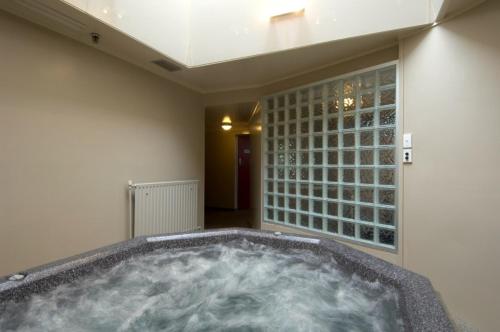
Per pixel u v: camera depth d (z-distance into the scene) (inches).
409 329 38.3
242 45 90.4
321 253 70.1
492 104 59.6
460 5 62.6
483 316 61.1
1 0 60.6
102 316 52.4
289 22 83.7
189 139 127.4
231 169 231.5
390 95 82.0
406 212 76.5
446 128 67.4
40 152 71.4
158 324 51.1
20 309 47.3
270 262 75.0
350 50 86.0
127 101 96.3
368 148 86.0
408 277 49.5
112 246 67.5
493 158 59.7
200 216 134.0
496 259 59.2
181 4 95.4
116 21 72.6
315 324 50.0
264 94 123.2
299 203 106.7
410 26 70.0
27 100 68.4
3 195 64.5
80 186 81.2
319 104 101.0
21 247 67.7
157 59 94.6
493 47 59.2
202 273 70.7
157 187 104.6
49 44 72.9
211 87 131.2
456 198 65.7
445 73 67.3
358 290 57.3
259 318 52.9
